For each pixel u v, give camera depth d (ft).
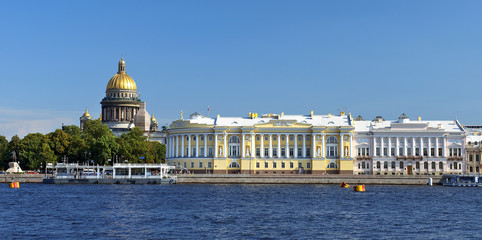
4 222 299.17
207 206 371.56
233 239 257.14
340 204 388.98
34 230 276.21
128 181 597.93
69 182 598.34
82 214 330.13
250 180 617.62
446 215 336.08
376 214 337.52
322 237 263.08
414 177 614.34
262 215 329.93
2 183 618.85
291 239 257.96
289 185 589.73
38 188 526.98
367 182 614.34
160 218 315.78
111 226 288.51
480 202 410.11
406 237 264.93
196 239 256.52
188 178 615.16
